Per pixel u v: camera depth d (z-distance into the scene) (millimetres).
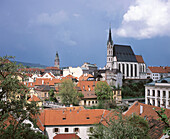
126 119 26766
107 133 25578
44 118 53656
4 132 22422
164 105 74375
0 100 24188
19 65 27031
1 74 25969
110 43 195125
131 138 24234
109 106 101250
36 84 131750
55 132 52500
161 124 37031
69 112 56812
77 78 176375
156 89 78750
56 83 129250
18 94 26453
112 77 155000
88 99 109875
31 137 24672
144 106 49281
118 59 193125
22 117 24875
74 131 53188
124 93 150125
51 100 112750
